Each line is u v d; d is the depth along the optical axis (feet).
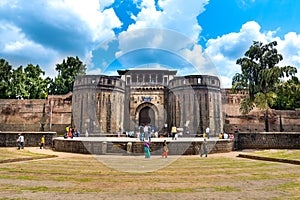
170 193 16.62
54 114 118.21
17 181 20.24
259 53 83.87
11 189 17.35
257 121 112.78
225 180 21.52
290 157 39.37
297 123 113.91
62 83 148.56
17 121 119.96
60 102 119.14
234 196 16.01
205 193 16.75
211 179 21.91
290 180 21.77
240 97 115.34
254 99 82.07
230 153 53.98
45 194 15.97
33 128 117.70
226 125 110.93
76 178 21.62
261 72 80.33
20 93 137.08
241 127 111.45
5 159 34.06
